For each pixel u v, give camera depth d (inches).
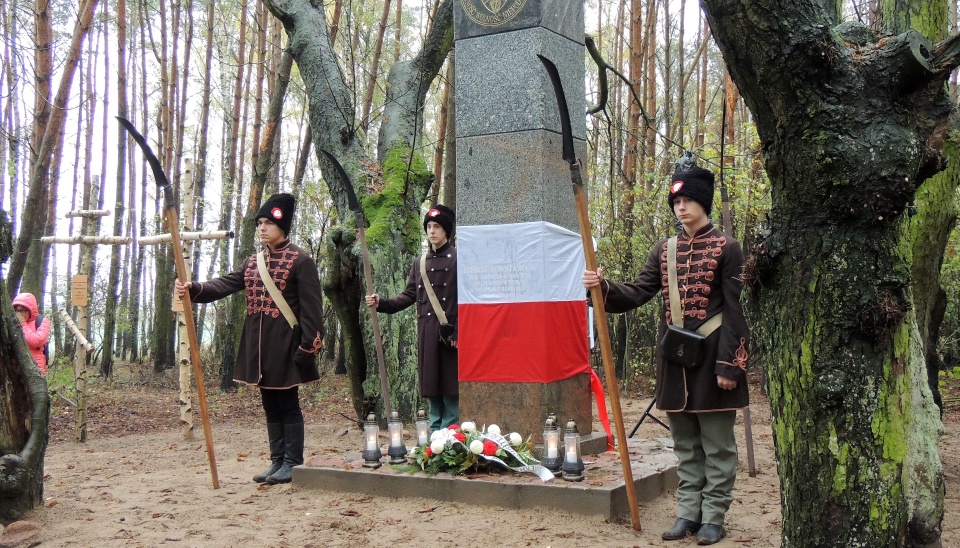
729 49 130.9
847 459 126.9
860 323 126.6
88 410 498.0
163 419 466.6
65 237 369.7
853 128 125.6
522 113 255.3
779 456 135.5
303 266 256.1
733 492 242.2
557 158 260.1
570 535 188.5
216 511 218.5
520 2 256.7
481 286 258.5
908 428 129.2
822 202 128.2
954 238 510.6
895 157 124.4
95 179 501.7
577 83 277.4
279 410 259.4
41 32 438.9
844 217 127.4
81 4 447.8
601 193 613.3
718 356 181.8
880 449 126.6
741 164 504.7
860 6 226.7
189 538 192.5
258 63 660.7
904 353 129.5
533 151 253.1
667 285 194.1
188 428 371.9
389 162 399.2
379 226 378.3
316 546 183.3
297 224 782.5
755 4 123.9
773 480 259.9
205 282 257.3
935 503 130.6
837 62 125.3
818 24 123.6
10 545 187.3
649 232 539.5
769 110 131.6
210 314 1154.0
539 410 248.1
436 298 295.9
